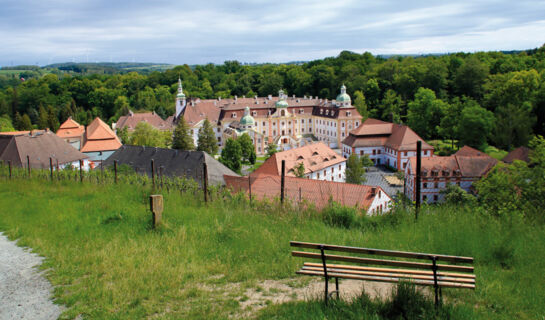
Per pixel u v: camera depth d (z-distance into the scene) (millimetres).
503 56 144750
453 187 61500
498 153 92750
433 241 13062
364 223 16344
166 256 13320
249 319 9125
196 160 54719
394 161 98062
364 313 8555
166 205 19391
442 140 117250
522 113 92812
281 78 185750
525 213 17406
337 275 9469
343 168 81188
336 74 175125
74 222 18094
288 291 10641
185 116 132125
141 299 10508
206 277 11836
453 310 8641
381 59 199000
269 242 14023
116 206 20391
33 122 168375
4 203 22703
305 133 141375
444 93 136500
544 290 9875
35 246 15109
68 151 66875
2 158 61125
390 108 137875
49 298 10914
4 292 11352
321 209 18141
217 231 15406
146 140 93625
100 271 12336
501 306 9211
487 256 11898
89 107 195000
